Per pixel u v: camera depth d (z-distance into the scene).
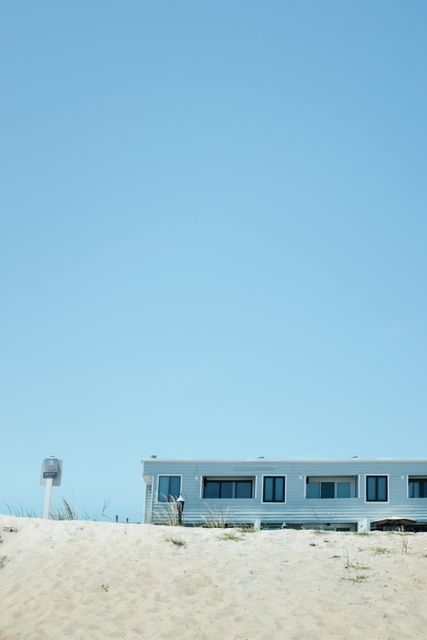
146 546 15.37
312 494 42.00
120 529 16.59
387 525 38.38
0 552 15.68
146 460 41.72
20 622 12.42
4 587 13.98
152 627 11.94
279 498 41.19
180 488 41.31
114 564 14.46
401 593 12.55
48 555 15.13
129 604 12.78
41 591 13.52
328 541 15.62
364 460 41.31
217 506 41.28
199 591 13.12
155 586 13.41
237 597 12.77
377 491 41.06
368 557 14.41
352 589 12.80
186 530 16.69
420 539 15.69
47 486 19.20
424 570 13.54
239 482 42.06
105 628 12.00
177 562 14.45
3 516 17.67
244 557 14.64
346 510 40.88
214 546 15.37
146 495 42.31
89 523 17.09
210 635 11.54
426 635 11.07
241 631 11.59
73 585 13.65
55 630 12.00
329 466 41.53
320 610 12.05
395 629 11.29
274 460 41.56
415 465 41.22
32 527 16.81
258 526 40.28
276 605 12.37
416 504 40.78
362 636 11.14
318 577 13.38
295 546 15.29
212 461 41.53
